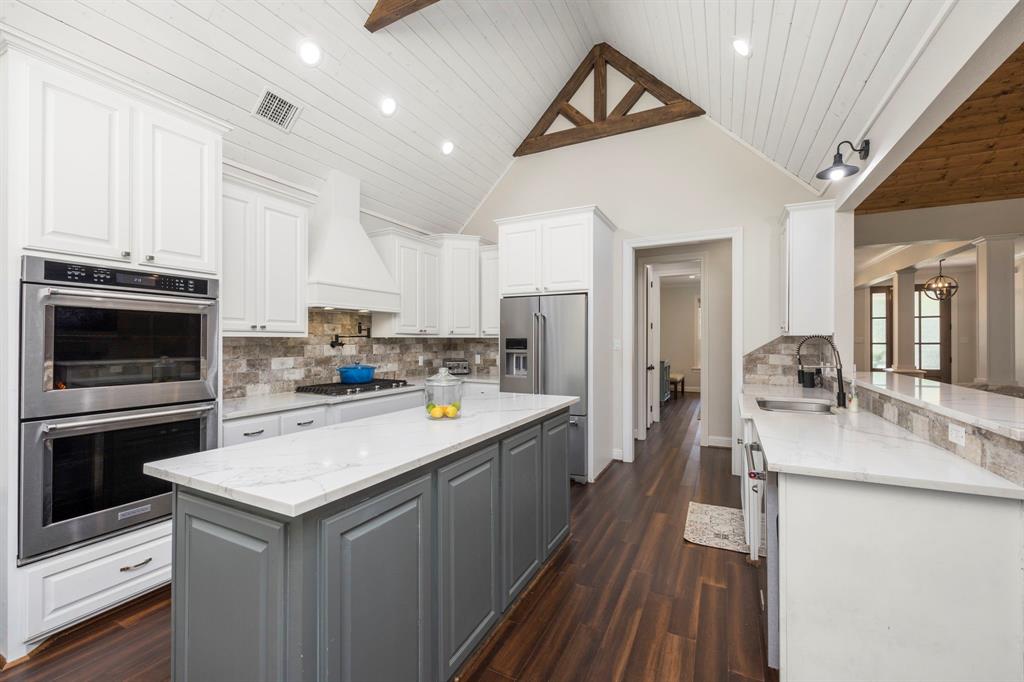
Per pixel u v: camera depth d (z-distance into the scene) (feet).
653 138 14.74
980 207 14.89
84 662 5.89
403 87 11.66
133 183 7.09
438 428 6.50
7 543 5.86
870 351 33.53
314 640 3.88
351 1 9.29
